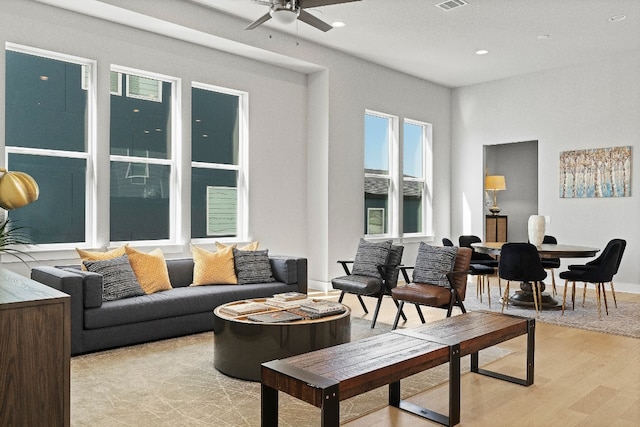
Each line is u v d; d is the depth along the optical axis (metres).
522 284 6.26
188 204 5.86
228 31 5.73
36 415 1.85
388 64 7.68
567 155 7.66
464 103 8.94
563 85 7.72
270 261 5.50
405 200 8.45
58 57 4.94
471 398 3.10
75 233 5.12
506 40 6.52
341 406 2.98
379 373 2.30
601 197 7.31
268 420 2.35
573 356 3.97
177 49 5.73
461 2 5.34
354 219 7.34
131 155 5.54
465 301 6.26
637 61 6.97
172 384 3.27
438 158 8.88
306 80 7.18
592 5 5.38
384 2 5.34
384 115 7.96
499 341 3.10
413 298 4.62
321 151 7.02
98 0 4.68
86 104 5.19
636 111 6.99
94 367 3.61
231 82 6.26
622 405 2.99
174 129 5.86
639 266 6.96
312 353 2.55
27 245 4.76
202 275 5.07
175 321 4.42
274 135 6.77
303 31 6.26
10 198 2.36
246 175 6.48
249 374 3.38
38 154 4.88
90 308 3.91
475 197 8.78
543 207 7.93
